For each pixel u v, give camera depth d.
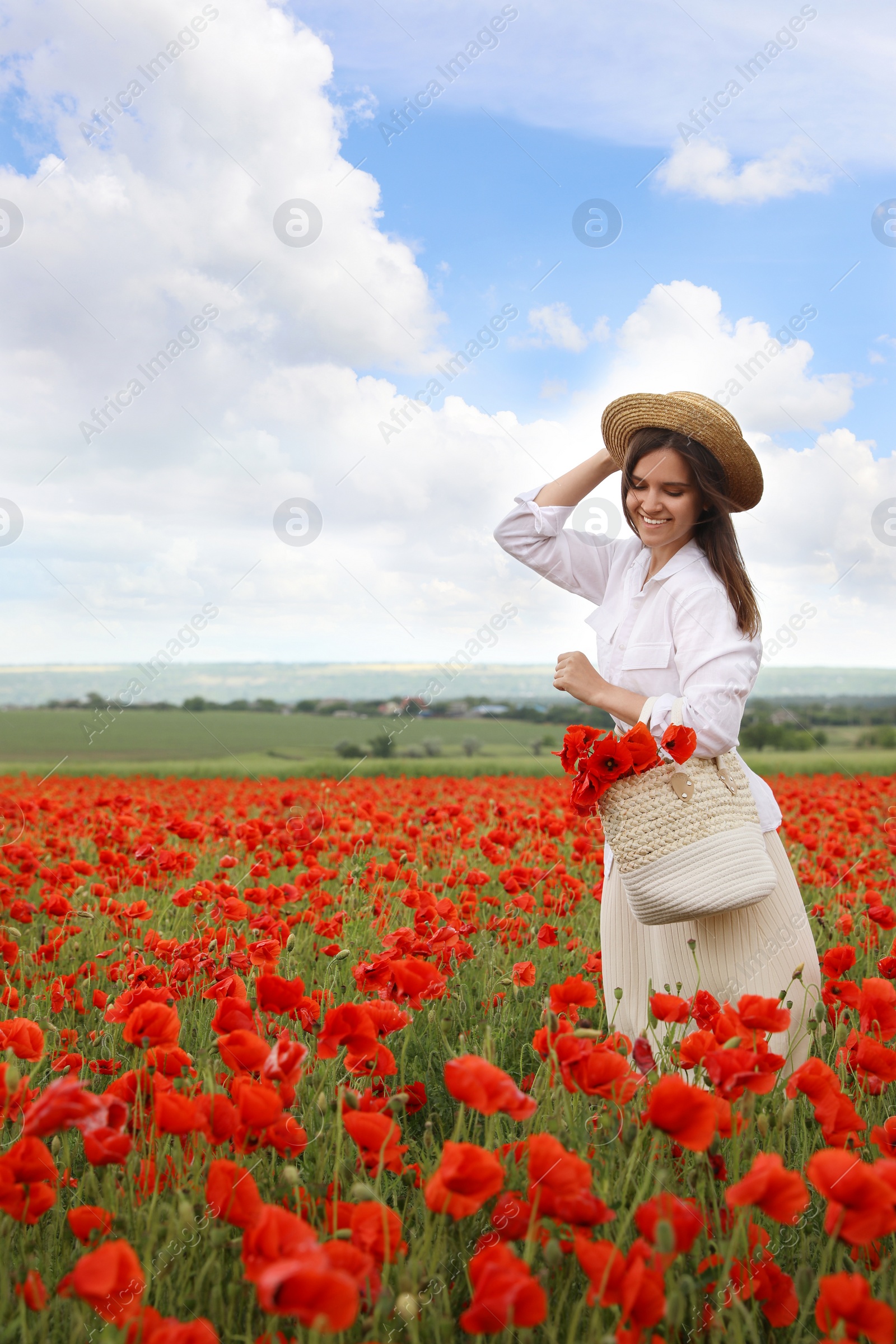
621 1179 1.61
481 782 10.58
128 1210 1.61
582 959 3.90
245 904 3.51
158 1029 1.84
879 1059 2.04
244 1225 1.42
